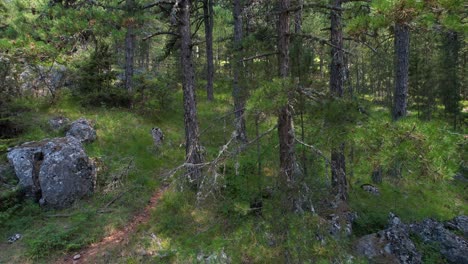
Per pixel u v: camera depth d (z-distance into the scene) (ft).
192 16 70.44
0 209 29.91
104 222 30.01
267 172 28.68
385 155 13.82
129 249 25.75
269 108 17.39
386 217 38.63
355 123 17.70
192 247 24.08
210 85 78.84
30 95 54.24
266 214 19.43
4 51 32.96
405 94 46.83
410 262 29.89
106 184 36.78
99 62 58.90
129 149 46.06
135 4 33.37
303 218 18.48
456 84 95.55
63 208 32.12
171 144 52.37
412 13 13.44
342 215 32.71
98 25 31.14
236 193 28.58
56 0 34.71
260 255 17.67
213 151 44.27
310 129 20.72
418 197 49.21
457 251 31.83
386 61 47.16
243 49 29.48
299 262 16.85
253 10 30.45
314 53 24.91
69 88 60.29
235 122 25.27
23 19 36.45
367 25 14.99
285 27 22.50
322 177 21.81
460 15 13.58
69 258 25.35
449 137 12.80
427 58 96.73
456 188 57.57
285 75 22.63
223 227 24.22
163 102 65.10
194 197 32.14
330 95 21.07
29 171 32.42
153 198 35.58
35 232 27.78
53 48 31.91
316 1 25.07
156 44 115.96
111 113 56.85
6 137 41.37
